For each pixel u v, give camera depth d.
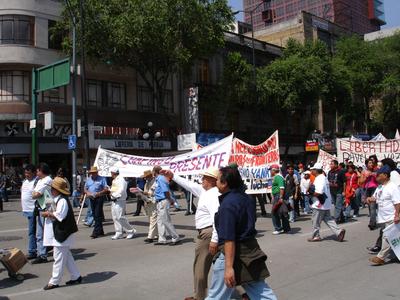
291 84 36.16
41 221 9.51
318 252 9.78
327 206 10.99
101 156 14.16
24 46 28.28
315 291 6.86
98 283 7.65
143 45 28.09
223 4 30.22
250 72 35.91
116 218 12.12
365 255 9.38
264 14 62.31
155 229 11.51
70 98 30.73
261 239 11.64
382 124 50.22
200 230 6.56
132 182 26.11
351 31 55.25
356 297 6.51
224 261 4.80
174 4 27.75
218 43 30.47
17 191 29.00
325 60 38.91
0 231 14.08
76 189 22.86
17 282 7.88
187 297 6.74
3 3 28.38
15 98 28.45
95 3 27.94
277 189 12.61
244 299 5.99
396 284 7.14
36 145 20.47
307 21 49.44
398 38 46.78
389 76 44.41
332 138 44.84
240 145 14.97
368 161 13.05
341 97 40.09
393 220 8.30
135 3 27.62
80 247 11.05
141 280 7.79
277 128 43.75
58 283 7.42
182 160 12.86
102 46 28.27
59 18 30.23
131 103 33.81
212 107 36.03
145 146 33.56
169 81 36.31
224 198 4.72
